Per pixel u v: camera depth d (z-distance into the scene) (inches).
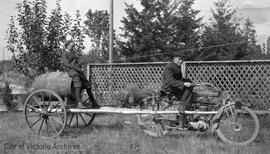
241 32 1451.8
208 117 301.9
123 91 464.8
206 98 303.3
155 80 461.4
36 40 518.3
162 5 1242.0
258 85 423.2
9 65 548.7
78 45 536.1
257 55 1406.3
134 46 1185.4
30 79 525.3
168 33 1209.4
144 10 1247.5
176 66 314.2
